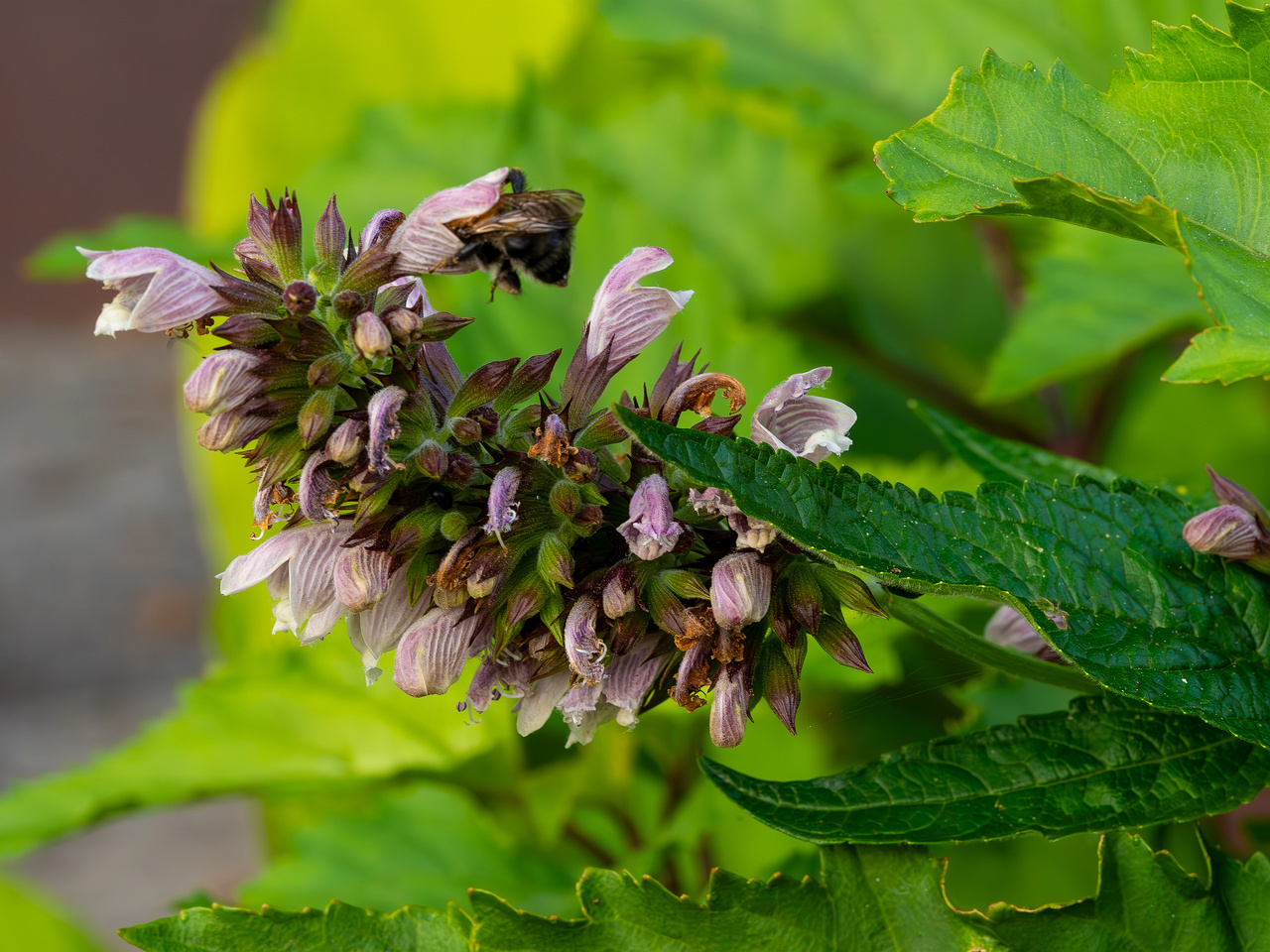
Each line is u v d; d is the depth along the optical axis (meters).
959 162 0.46
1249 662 0.46
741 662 0.46
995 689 0.53
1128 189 0.46
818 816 0.46
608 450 0.47
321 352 0.45
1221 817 0.53
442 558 0.46
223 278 0.46
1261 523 0.46
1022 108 0.46
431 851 0.56
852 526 0.45
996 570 0.45
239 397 0.45
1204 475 0.54
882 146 0.46
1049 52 0.59
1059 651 0.45
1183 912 0.46
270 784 0.55
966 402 0.65
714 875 0.47
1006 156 0.46
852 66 0.62
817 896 0.47
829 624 0.46
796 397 0.46
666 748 0.55
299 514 0.46
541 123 0.65
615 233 0.58
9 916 0.58
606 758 0.56
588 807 0.56
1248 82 0.46
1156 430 0.65
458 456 0.46
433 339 0.46
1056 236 0.55
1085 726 0.46
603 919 0.47
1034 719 0.46
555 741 0.56
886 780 0.46
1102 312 0.54
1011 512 0.46
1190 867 0.53
